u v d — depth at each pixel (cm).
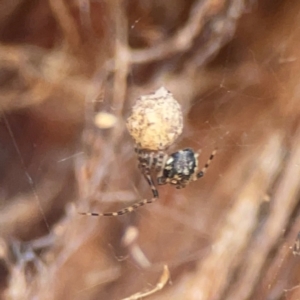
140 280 8
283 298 7
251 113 8
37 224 8
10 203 8
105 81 7
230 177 7
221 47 7
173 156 7
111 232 8
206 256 7
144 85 8
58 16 7
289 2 7
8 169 8
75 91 8
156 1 7
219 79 8
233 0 7
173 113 7
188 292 7
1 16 8
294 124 7
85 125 8
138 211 8
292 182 7
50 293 7
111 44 7
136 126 7
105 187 7
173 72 8
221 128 8
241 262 7
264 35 7
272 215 7
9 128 8
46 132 8
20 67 8
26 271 7
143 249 8
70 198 8
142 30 7
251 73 8
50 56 8
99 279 8
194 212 8
